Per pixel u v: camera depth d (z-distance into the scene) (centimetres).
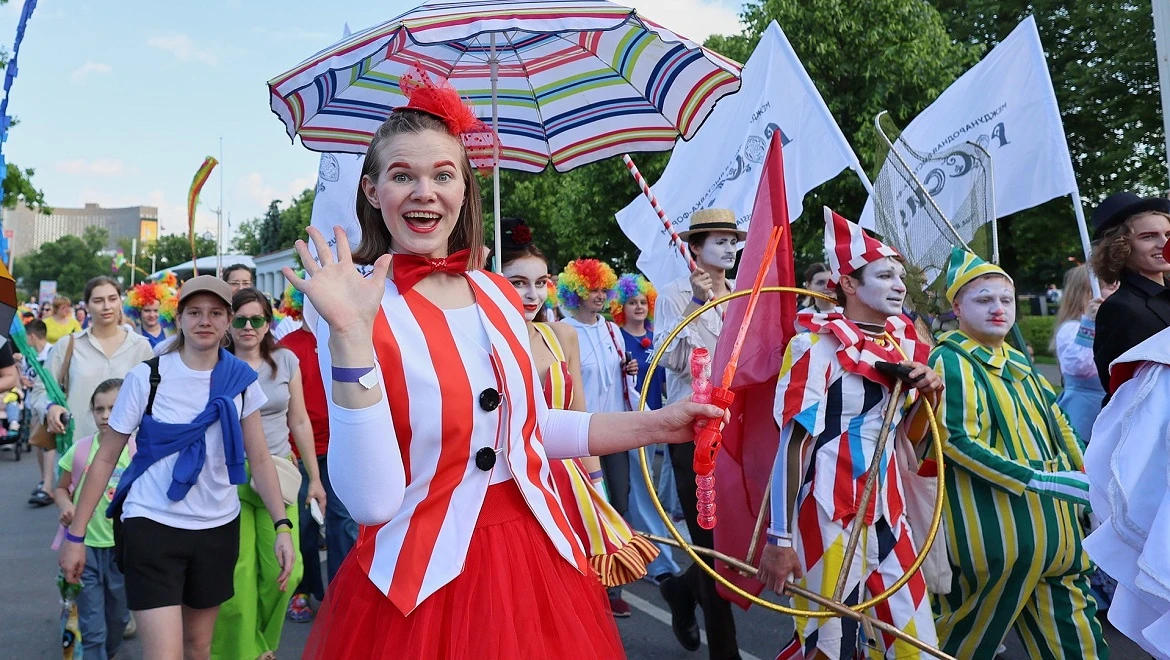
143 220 13350
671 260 797
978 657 377
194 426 349
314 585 557
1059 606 370
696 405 210
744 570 287
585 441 215
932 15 1733
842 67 1673
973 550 359
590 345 608
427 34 321
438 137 204
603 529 244
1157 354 256
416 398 189
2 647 496
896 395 320
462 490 192
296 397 466
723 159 779
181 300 358
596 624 204
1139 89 1952
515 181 2711
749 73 772
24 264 12681
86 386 590
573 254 2239
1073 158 2062
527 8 333
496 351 199
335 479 177
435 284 205
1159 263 376
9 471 1120
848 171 1705
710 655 414
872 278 347
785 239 373
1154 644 241
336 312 171
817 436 335
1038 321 2536
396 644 184
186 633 361
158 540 340
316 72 340
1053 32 2081
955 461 356
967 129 700
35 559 686
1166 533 237
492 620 185
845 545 328
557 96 450
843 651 325
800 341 340
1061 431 386
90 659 431
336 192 687
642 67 428
